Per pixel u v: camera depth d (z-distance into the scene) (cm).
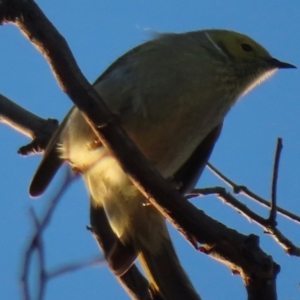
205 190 921
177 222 724
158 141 1008
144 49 1034
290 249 807
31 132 1041
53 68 650
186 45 1055
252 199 979
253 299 693
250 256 697
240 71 1112
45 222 418
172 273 957
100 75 1043
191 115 1018
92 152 944
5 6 620
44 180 967
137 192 979
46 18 634
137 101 980
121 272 884
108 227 995
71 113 966
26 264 407
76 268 424
